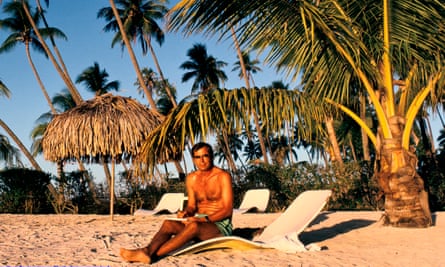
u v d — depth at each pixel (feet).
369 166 43.96
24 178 49.11
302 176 45.70
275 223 19.06
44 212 50.72
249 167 49.19
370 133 23.66
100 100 29.73
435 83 21.88
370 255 16.21
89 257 17.08
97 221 34.50
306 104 22.36
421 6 20.22
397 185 22.59
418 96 22.61
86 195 51.85
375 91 23.00
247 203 32.81
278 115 21.84
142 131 28.73
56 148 28.91
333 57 21.45
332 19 20.21
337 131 96.94
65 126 28.78
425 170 45.03
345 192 43.98
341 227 24.73
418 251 16.84
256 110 21.93
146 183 49.39
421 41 21.04
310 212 17.92
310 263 14.82
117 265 15.05
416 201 22.44
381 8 21.31
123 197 52.03
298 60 20.62
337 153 59.67
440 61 21.13
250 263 14.79
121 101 29.94
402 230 21.77
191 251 16.20
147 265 14.82
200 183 17.01
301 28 20.44
